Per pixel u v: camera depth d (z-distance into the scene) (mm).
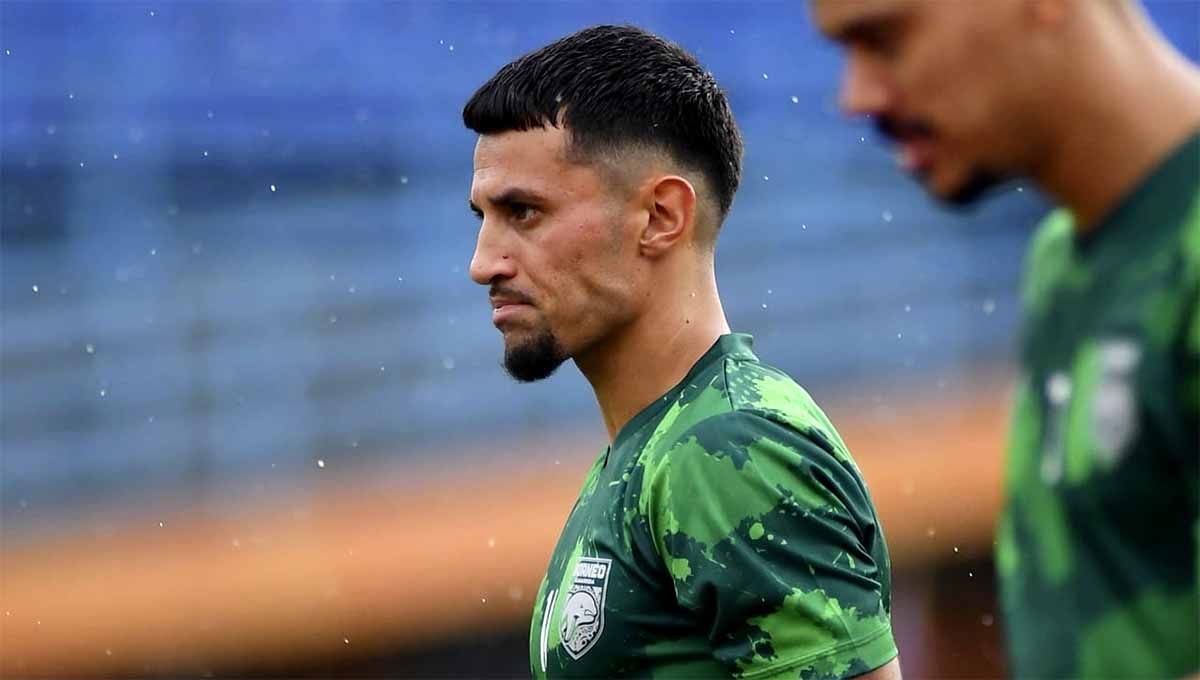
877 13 5016
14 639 26250
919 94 5043
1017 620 5594
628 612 7918
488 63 32688
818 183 34031
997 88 4992
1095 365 5230
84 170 29172
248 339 29531
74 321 28500
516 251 8430
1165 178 5098
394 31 31891
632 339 8461
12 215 28562
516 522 29734
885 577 8219
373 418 29938
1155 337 5039
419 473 29750
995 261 34938
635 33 8758
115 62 29797
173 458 28391
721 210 8766
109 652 26766
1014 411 5773
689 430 7906
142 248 29281
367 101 31422
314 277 30297
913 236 34438
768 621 7469
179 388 28812
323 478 29188
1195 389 4930
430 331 30938
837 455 7949
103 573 27297
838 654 7426
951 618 29516
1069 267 5492
